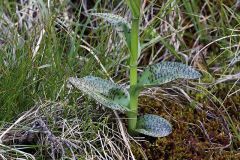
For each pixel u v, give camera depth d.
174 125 0.64
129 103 0.59
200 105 0.67
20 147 0.60
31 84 0.61
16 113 0.61
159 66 0.58
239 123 0.65
